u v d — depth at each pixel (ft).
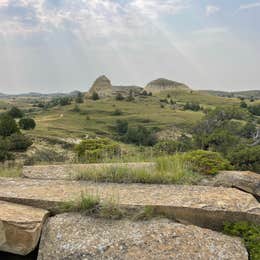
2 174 24.54
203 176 19.62
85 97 426.10
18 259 12.46
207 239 12.15
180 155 23.62
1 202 14.67
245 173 19.19
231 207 13.80
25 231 12.09
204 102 414.00
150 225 12.83
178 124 231.91
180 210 13.65
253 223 13.38
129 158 26.30
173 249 11.46
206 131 82.94
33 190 16.56
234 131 78.38
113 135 201.46
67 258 11.26
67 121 251.80
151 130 200.13
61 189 16.88
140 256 11.13
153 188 17.22
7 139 103.91
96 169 20.16
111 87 542.16
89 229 12.57
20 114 257.55
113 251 11.35
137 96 436.35
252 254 11.80
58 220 13.23
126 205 13.87
